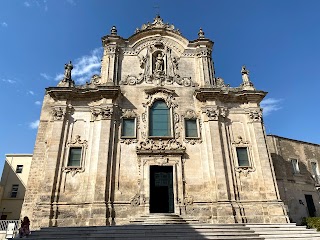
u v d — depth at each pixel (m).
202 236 15.77
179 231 16.22
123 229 16.58
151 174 22.38
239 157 23.52
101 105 23.91
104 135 22.67
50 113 24.34
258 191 22.08
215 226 17.39
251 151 23.64
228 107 25.47
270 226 18.44
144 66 26.84
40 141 23.06
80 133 23.39
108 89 24.06
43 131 23.50
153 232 16.03
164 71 26.75
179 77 26.59
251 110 25.05
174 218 19.47
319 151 33.47
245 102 25.77
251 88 26.25
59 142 22.41
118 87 24.28
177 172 22.17
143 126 23.97
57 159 21.83
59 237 15.76
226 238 15.77
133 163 22.38
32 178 21.61
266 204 21.38
